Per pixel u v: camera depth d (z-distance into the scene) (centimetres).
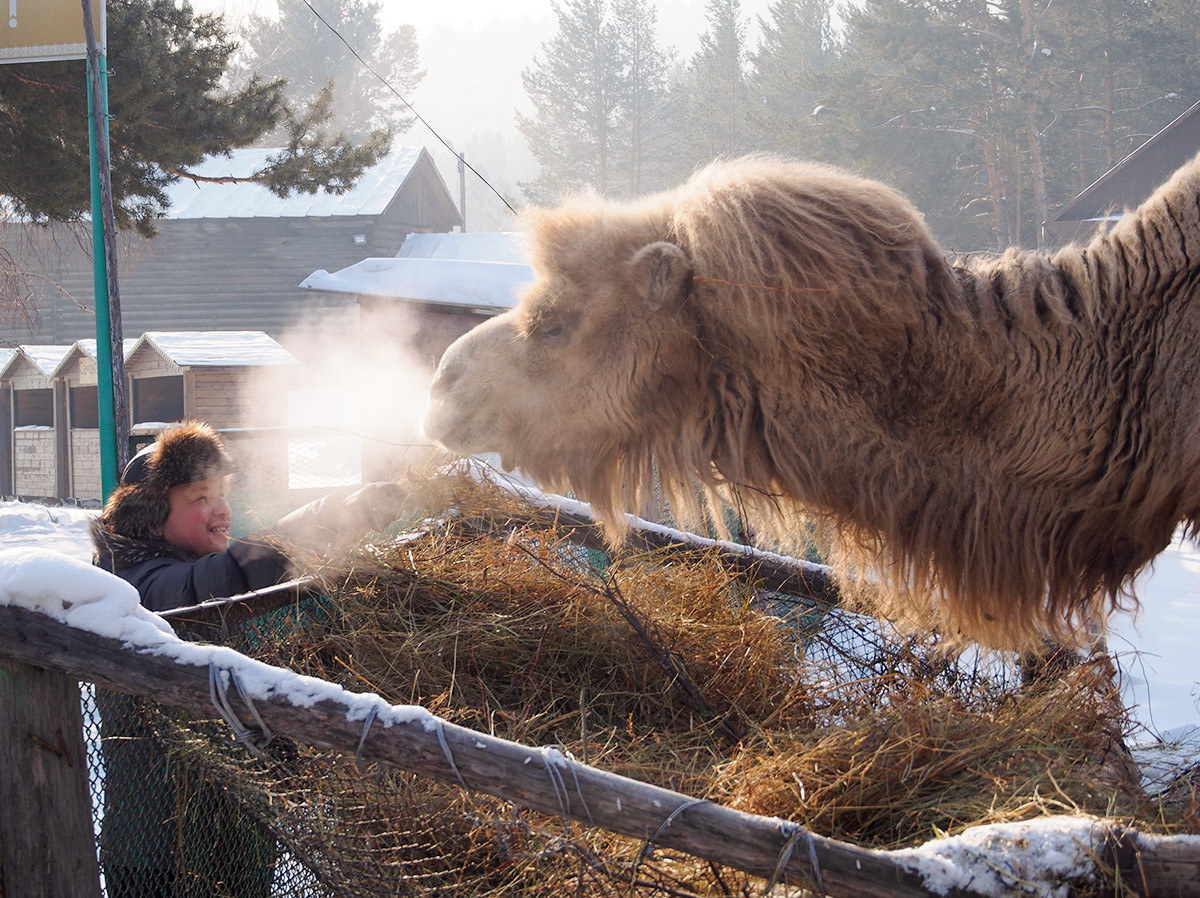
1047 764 235
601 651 315
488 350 288
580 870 188
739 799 232
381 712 178
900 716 264
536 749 172
